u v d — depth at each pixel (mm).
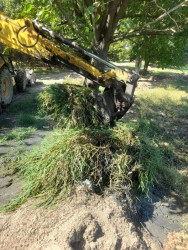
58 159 3400
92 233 2625
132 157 3689
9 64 7691
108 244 2586
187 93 10023
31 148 4488
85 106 4211
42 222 2727
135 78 3500
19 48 3752
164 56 5680
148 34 5211
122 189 3340
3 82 6617
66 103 4309
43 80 12859
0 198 3238
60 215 2814
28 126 5531
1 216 2881
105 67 5309
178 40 5305
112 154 3590
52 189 3223
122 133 3920
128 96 3592
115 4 4473
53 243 2453
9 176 3705
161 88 10719
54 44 3713
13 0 5660
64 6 4238
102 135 3811
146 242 2832
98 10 4418
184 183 4098
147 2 5117
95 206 2996
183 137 5785
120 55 17484
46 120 5738
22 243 2527
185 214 3402
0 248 2496
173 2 4430
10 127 5480
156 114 7145
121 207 3055
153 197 3654
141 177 3574
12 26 3662
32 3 4008
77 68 3809
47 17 3904
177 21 4980
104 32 4965
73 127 4152
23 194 3236
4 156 4207
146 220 3219
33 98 7715
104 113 3969
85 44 4707
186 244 2865
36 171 3486
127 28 5770
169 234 3020
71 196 3098
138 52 5887
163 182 4016
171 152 5004
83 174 3342
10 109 6723
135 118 6672
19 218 2809
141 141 4051
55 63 3826
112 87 3688
